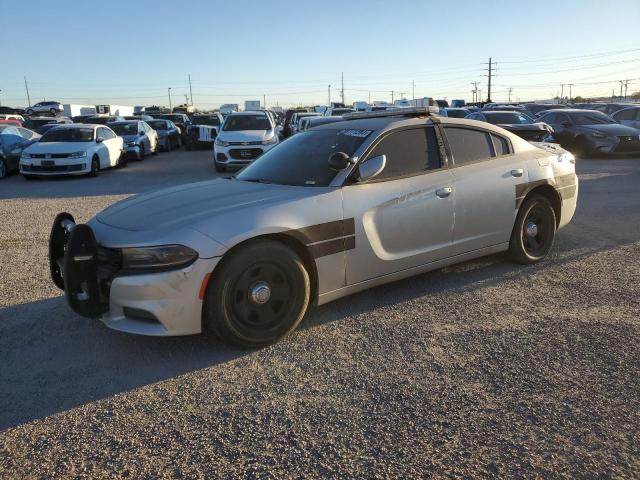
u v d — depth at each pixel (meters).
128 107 47.56
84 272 3.54
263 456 2.57
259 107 45.12
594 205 8.59
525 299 4.50
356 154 4.23
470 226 4.79
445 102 37.69
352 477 2.40
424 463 2.48
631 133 15.75
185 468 2.50
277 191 4.06
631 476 2.37
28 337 3.98
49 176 14.93
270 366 3.48
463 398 3.02
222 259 3.51
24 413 2.99
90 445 2.69
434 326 4.01
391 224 4.25
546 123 17.73
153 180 13.84
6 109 40.41
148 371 3.46
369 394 3.10
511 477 2.38
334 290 4.06
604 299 4.45
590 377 3.21
